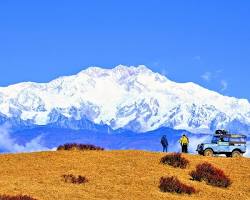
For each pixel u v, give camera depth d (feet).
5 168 166.61
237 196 155.02
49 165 170.19
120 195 146.00
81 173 162.91
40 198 137.18
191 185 159.02
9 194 138.41
